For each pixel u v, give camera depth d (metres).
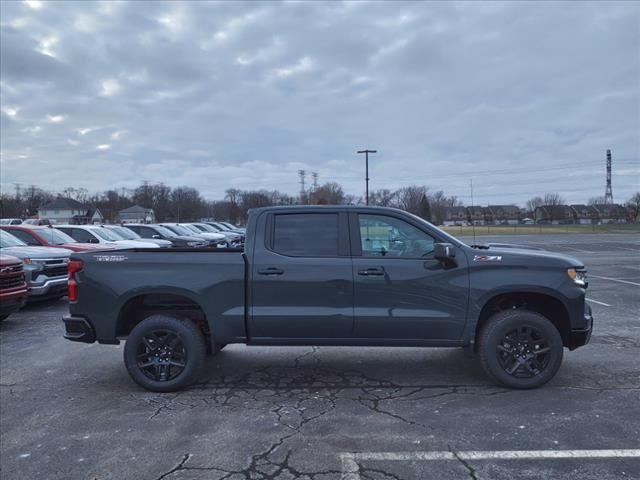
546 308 5.17
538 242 37.12
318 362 5.95
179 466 3.43
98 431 4.03
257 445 3.74
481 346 4.88
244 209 91.31
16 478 3.29
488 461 3.44
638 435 3.82
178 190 100.06
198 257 5.00
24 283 8.09
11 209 91.94
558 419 4.14
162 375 4.98
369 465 3.42
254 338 4.98
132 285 4.96
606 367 5.57
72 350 6.69
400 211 5.04
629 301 10.18
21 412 4.47
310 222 5.07
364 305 4.88
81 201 109.00
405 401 4.62
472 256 4.88
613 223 87.69
